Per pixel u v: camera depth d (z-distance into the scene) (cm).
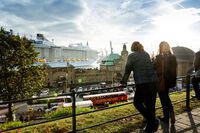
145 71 486
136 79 487
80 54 18200
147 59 500
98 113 779
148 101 493
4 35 3444
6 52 3359
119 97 4634
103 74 10462
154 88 490
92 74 10125
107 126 591
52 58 14688
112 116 718
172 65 577
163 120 614
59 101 4594
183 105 806
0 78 3281
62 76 9375
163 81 576
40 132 595
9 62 3375
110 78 10650
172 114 586
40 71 3681
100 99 4503
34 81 3569
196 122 612
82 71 9919
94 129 570
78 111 988
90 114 774
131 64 492
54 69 9200
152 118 500
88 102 4138
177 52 8138
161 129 555
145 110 500
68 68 9531
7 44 3416
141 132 536
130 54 505
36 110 4278
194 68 741
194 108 768
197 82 744
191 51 8331
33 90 3566
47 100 4622
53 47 14912
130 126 585
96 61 19262
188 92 764
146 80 480
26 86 3453
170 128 562
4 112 3222
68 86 9156
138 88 490
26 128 660
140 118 662
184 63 7906
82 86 9288
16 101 395
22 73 3434
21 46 3522
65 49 16900
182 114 696
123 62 11225
